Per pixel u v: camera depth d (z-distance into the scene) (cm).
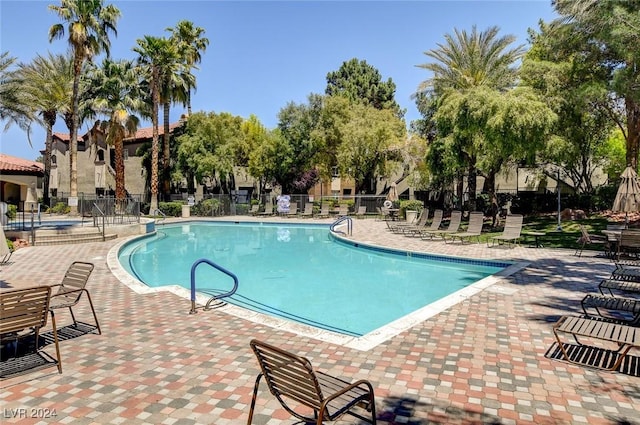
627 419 336
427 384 401
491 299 718
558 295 743
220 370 435
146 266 1302
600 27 1483
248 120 4078
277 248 1667
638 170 1908
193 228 2453
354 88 4444
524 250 1312
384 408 355
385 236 1733
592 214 2123
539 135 1534
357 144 2855
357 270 1215
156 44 2744
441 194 3017
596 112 1927
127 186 3728
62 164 3781
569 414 344
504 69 2042
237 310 664
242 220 2670
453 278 1102
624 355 418
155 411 353
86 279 558
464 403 364
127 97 2703
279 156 3228
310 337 536
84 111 2697
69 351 489
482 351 483
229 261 1379
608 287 649
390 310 816
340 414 272
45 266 1090
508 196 2644
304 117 3225
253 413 335
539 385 397
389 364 448
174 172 3117
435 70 2172
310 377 259
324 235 2105
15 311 411
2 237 586
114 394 384
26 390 392
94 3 2395
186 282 1078
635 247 1051
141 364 452
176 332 557
